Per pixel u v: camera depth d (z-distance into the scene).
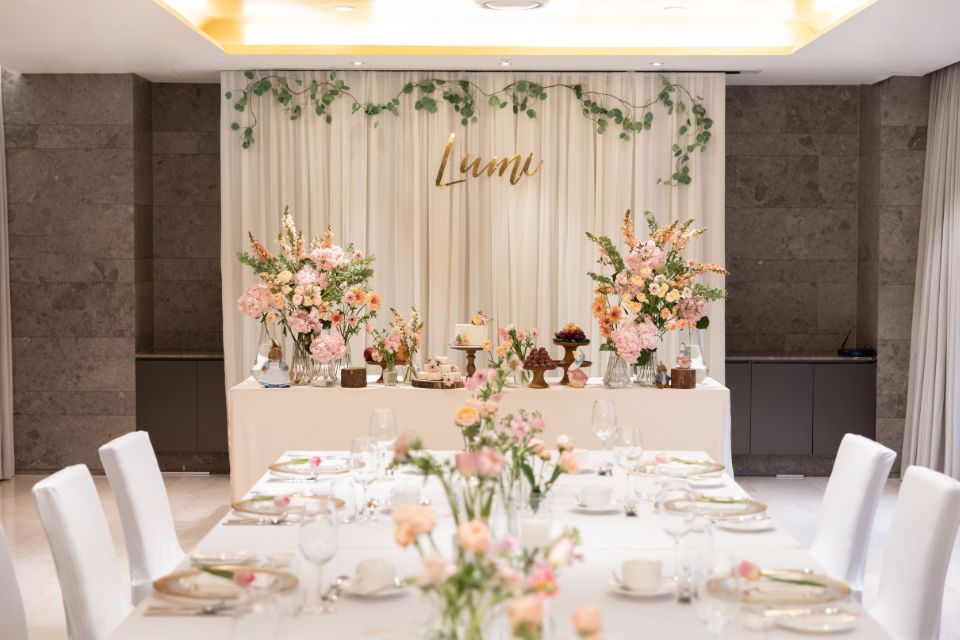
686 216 7.34
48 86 7.40
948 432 7.00
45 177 7.43
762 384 7.57
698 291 5.73
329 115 7.27
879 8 5.43
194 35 6.20
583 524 3.36
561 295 7.31
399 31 6.83
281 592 2.29
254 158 7.31
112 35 6.18
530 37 6.88
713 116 7.31
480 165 7.30
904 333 7.55
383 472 4.00
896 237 7.54
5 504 6.76
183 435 7.55
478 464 2.30
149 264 7.89
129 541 3.78
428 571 1.80
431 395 5.54
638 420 5.58
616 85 7.27
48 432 7.56
